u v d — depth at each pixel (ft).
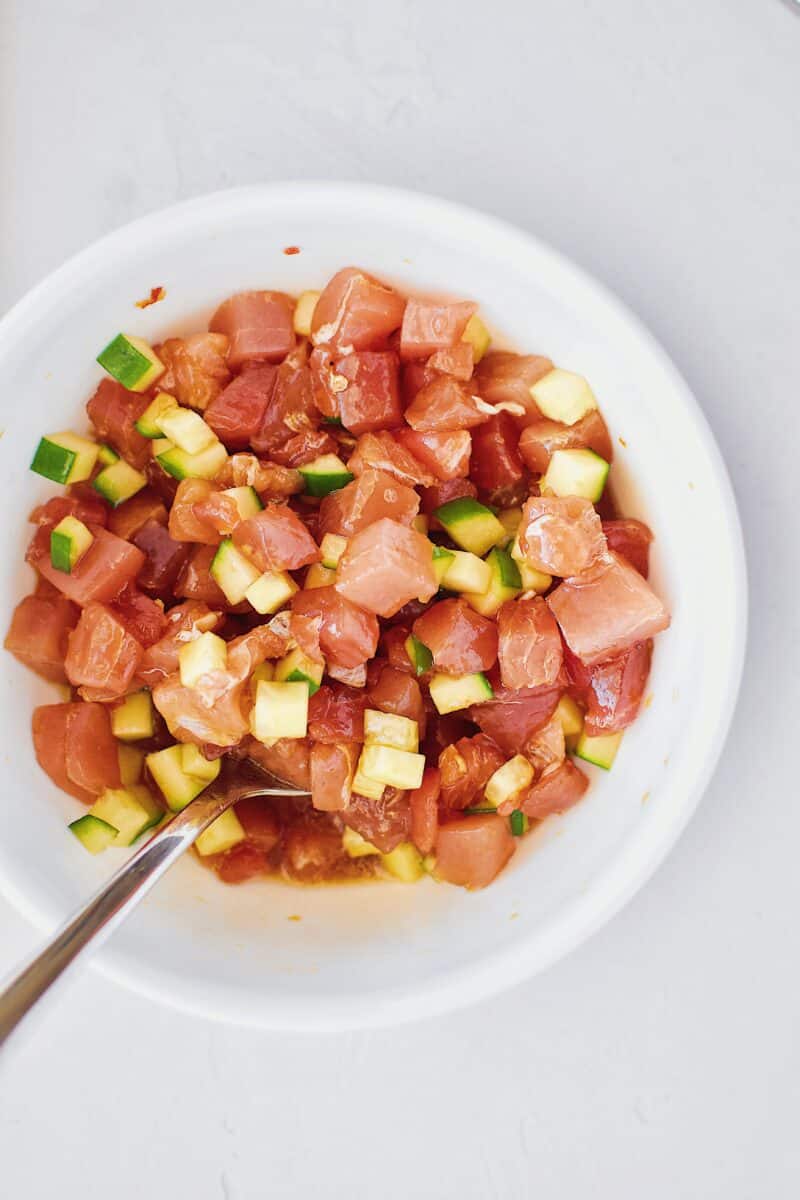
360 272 1.15
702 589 1.13
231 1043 1.29
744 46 1.24
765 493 1.25
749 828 1.27
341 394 1.16
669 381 1.11
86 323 1.13
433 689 1.16
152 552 1.18
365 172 1.25
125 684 1.15
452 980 1.14
